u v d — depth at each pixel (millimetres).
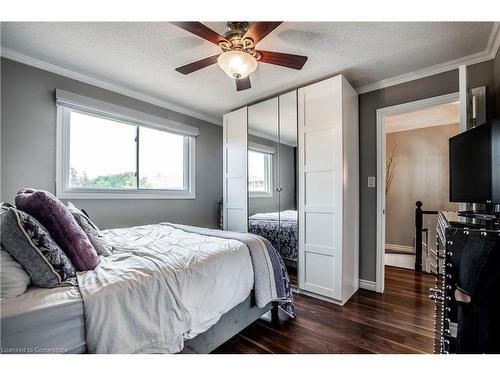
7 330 810
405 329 1851
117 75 2516
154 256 1401
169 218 3326
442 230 1378
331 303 2340
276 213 2910
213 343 1446
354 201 2652
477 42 1934
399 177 4574
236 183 3375
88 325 950
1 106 2057
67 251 1188
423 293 2580
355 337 1744
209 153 3883
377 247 2670
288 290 1957
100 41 1943
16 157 2129
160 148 3307
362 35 1842
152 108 3145
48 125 2301
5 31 1812
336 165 2354
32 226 1040
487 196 1321
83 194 2520
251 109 3219
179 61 2244
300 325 1918
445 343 1047
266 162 3023
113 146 2832
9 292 919
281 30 1786
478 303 989
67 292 986
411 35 1842
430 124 4195
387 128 4441
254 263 1727
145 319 1077
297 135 2672
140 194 3012
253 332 1815
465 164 1526
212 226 3896
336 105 2365
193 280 1305
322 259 2441
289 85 2736
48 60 2230
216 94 3006
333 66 2314
